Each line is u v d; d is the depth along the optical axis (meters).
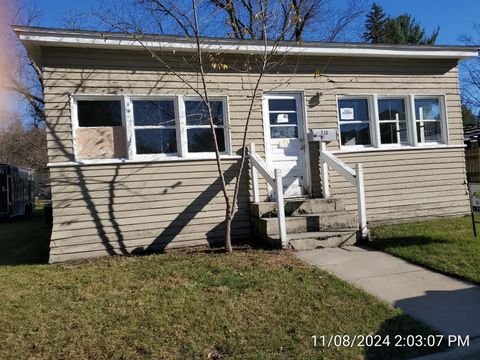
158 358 3.77
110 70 7.85
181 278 5.85
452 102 10.34
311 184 9.02
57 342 4.07
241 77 8.67
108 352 3.87
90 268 6.64
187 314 4.61
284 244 7.26
